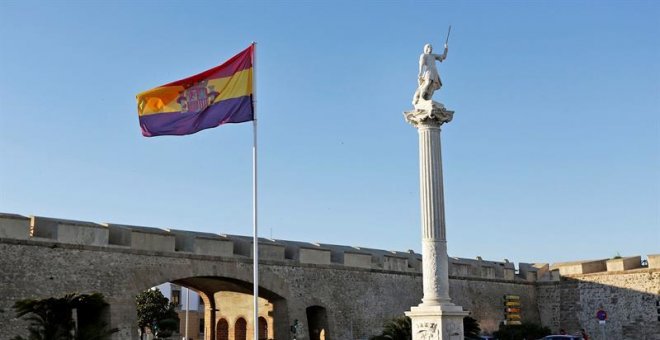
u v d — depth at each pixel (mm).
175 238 36344
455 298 49906
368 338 43156
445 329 21844
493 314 52406
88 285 32281
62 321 26312
